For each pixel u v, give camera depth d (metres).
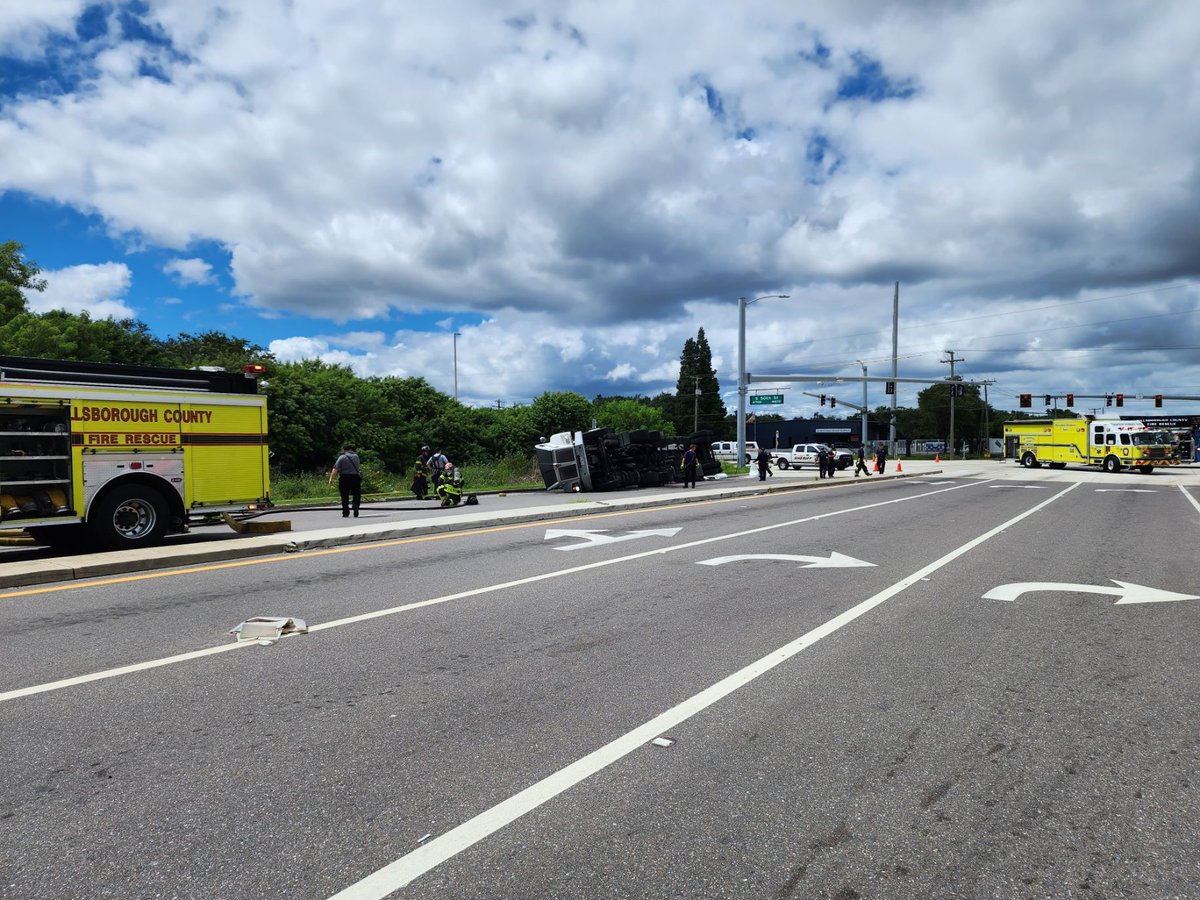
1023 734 4.05
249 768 3.63
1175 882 2.70
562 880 2.71
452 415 50.31
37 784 3.47
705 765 3.66
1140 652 5.64
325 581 8.57
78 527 11.31
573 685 4.87
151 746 3.90
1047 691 4.76
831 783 3.47
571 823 3.11
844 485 31.09
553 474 30.30
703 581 8.52
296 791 3.39
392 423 44.91
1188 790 3.41
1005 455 66.88
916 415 118.25
